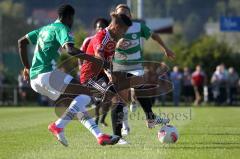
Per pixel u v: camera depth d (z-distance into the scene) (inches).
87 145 935.7
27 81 943.0
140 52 1051.3
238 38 5777.6
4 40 5920.3
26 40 917.2
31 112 2034.9
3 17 6058.1
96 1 7549.2
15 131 1198.3
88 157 796.0
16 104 2874.0
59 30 860.0
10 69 4151.1
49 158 790.5
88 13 7534.5
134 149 879.7
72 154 828.0
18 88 2903.5
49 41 868.0
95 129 860.0
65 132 1158.3
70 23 886.4
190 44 3946.9
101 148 896.3
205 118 1625.2
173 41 5561.0
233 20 3801.7
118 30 923.4
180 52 3720.5
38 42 883.4
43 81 874.8
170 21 3725.4
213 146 912.9
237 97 2810.0
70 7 882.8
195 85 2733.8
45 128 1274.6
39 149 887.7
